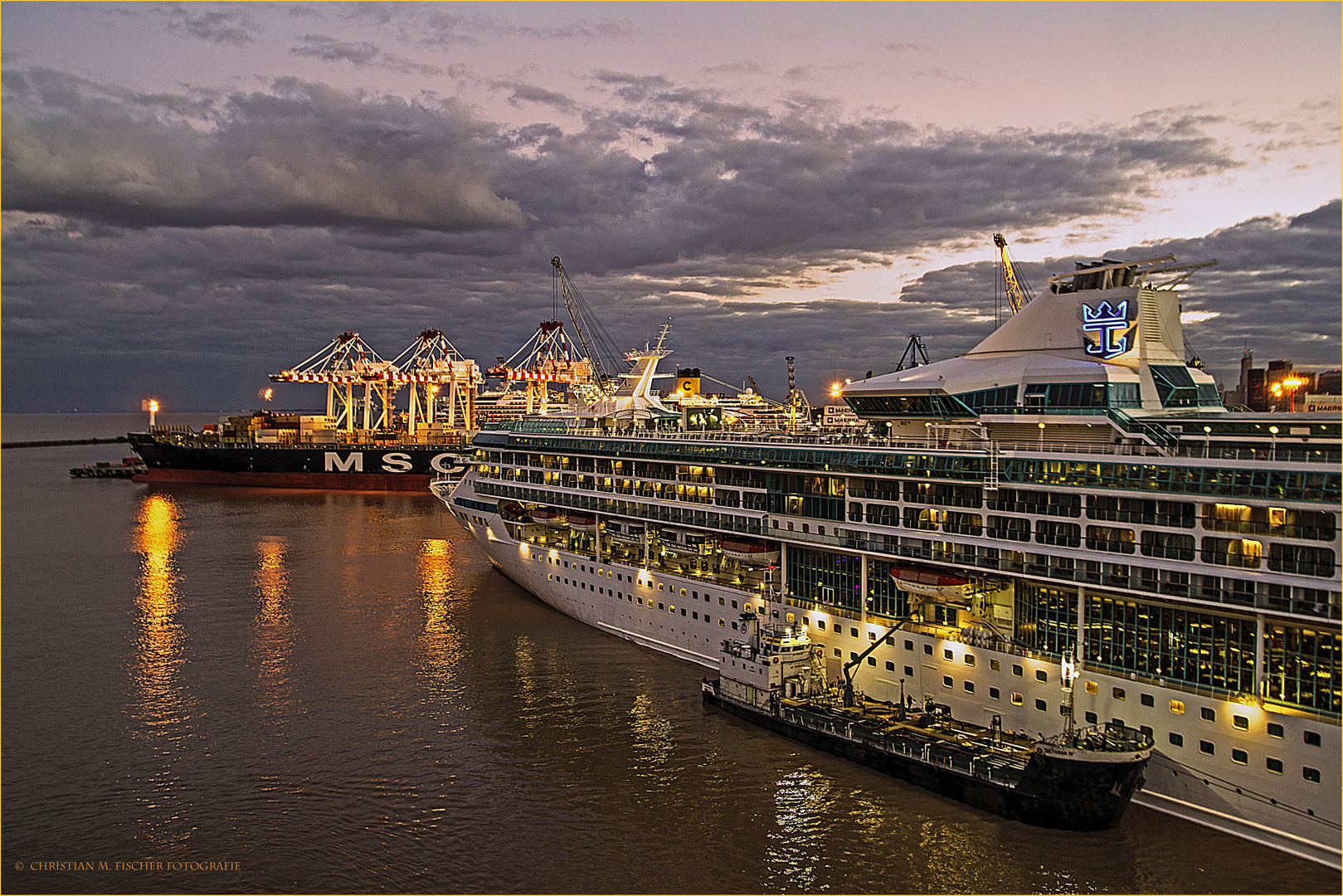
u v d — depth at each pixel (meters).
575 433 91.12
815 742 58.56
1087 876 44.06
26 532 148.25
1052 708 51.41
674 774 55.56
